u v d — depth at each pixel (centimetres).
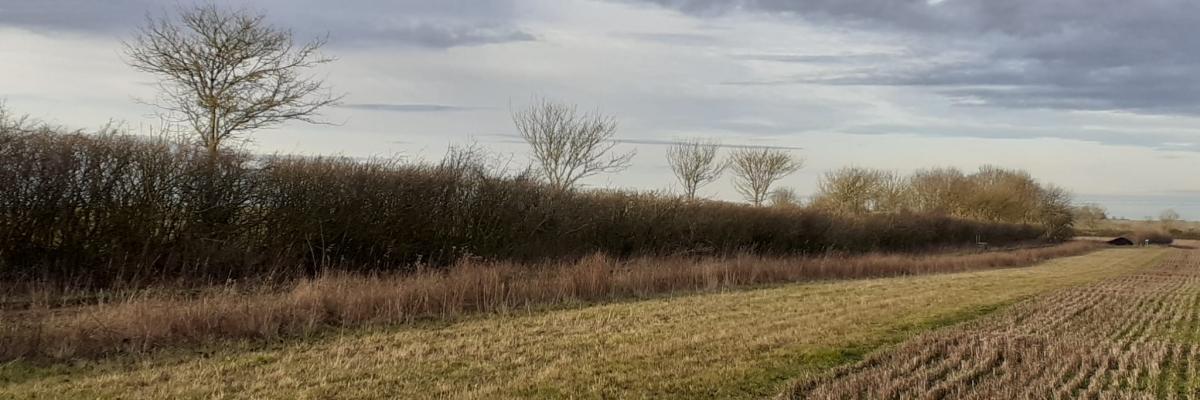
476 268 1633
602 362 960
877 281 2472
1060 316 1581
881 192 6775
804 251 3559
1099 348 1152
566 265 1962
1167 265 4566
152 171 1491
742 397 823
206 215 1566
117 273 1435
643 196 2798
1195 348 1181
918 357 1030
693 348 1065
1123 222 13025
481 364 933
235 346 998
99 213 1430
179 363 895
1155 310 1759
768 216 3391
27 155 1336
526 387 826
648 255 2536
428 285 1419
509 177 2217
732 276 2183
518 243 2195
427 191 1947
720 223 3053
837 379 903
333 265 1741
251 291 1404
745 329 1245
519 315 1371
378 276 1730
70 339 923
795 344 1118
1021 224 7688
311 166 1719
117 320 990
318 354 967
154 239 1498
